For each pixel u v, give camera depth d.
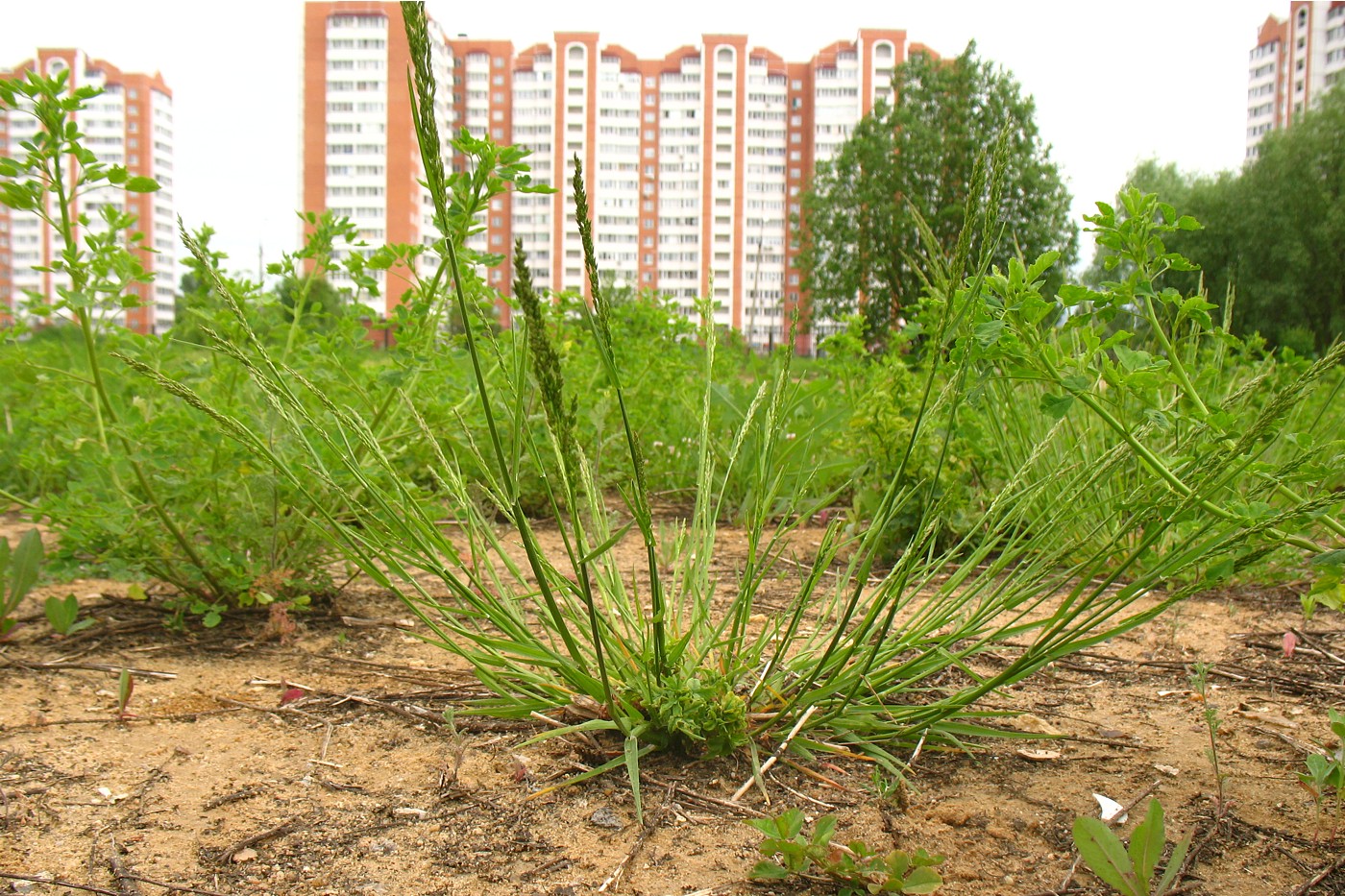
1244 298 27.30
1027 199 30.25
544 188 2.19
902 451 3.61
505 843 1.57
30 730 1.99
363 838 1.57
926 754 1.97
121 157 84.19
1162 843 1.30
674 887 1.44
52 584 3.15
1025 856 1.55
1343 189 27.56
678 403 5.45
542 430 4.16
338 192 75.25
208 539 2.99
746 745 1.93
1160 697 2.34
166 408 2.83
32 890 1.39
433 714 2.12
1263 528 1.56
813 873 1.48
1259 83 87.88
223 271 2.92
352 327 2.87
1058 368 1.69
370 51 74.19
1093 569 1.81
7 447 4.47
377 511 2.76
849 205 34.41
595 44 83.19
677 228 87.75
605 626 1.98
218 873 1.46
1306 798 1.76
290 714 2.13
